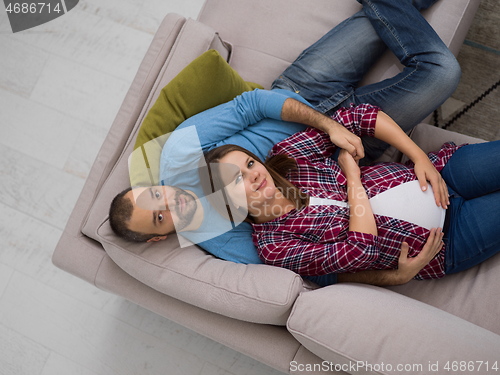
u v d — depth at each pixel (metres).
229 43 1.55
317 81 1.43
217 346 1.67
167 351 1.69
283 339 1.18
